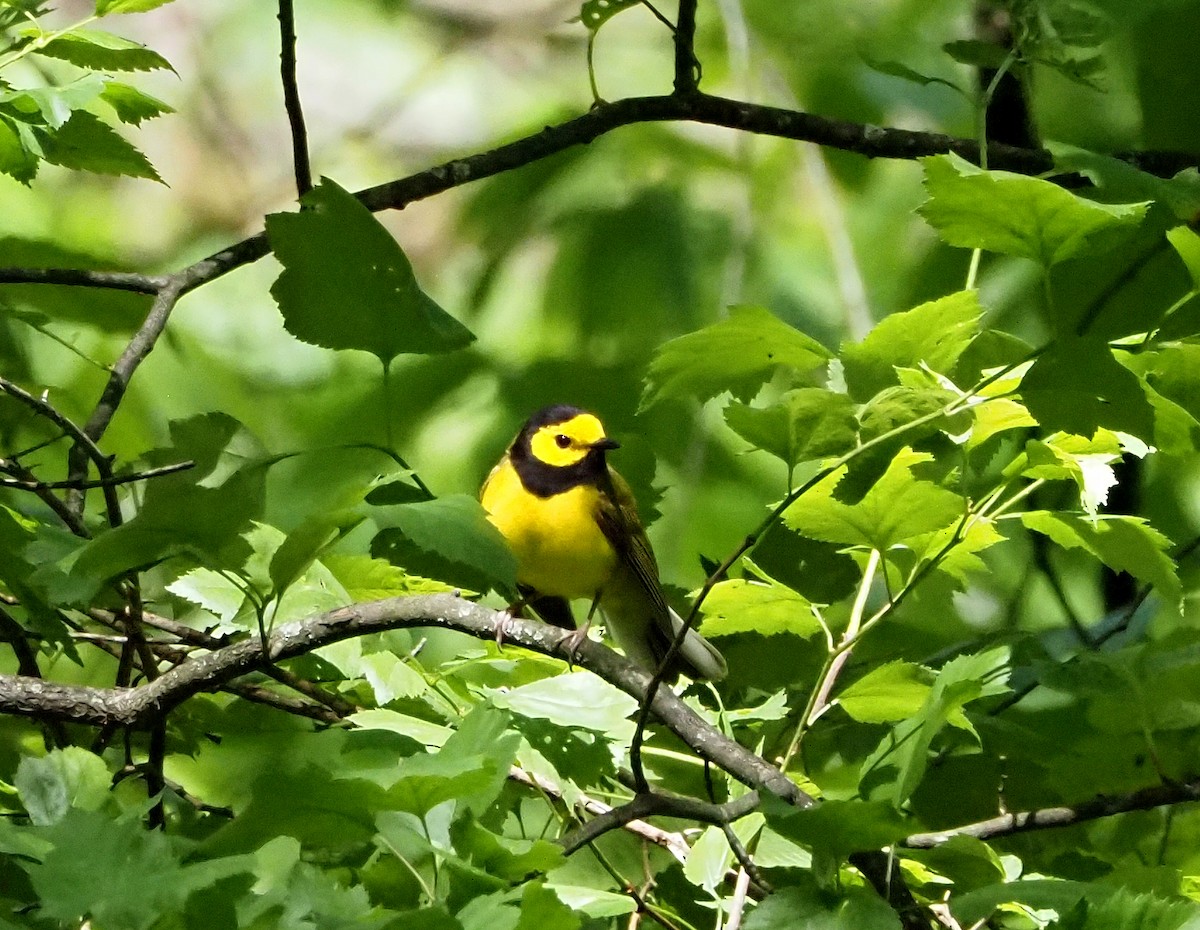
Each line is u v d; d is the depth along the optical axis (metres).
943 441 7.73
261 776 4.38
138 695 6.98
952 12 15.54
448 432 14.37
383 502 6.59
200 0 17.67
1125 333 10.12
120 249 16.44
